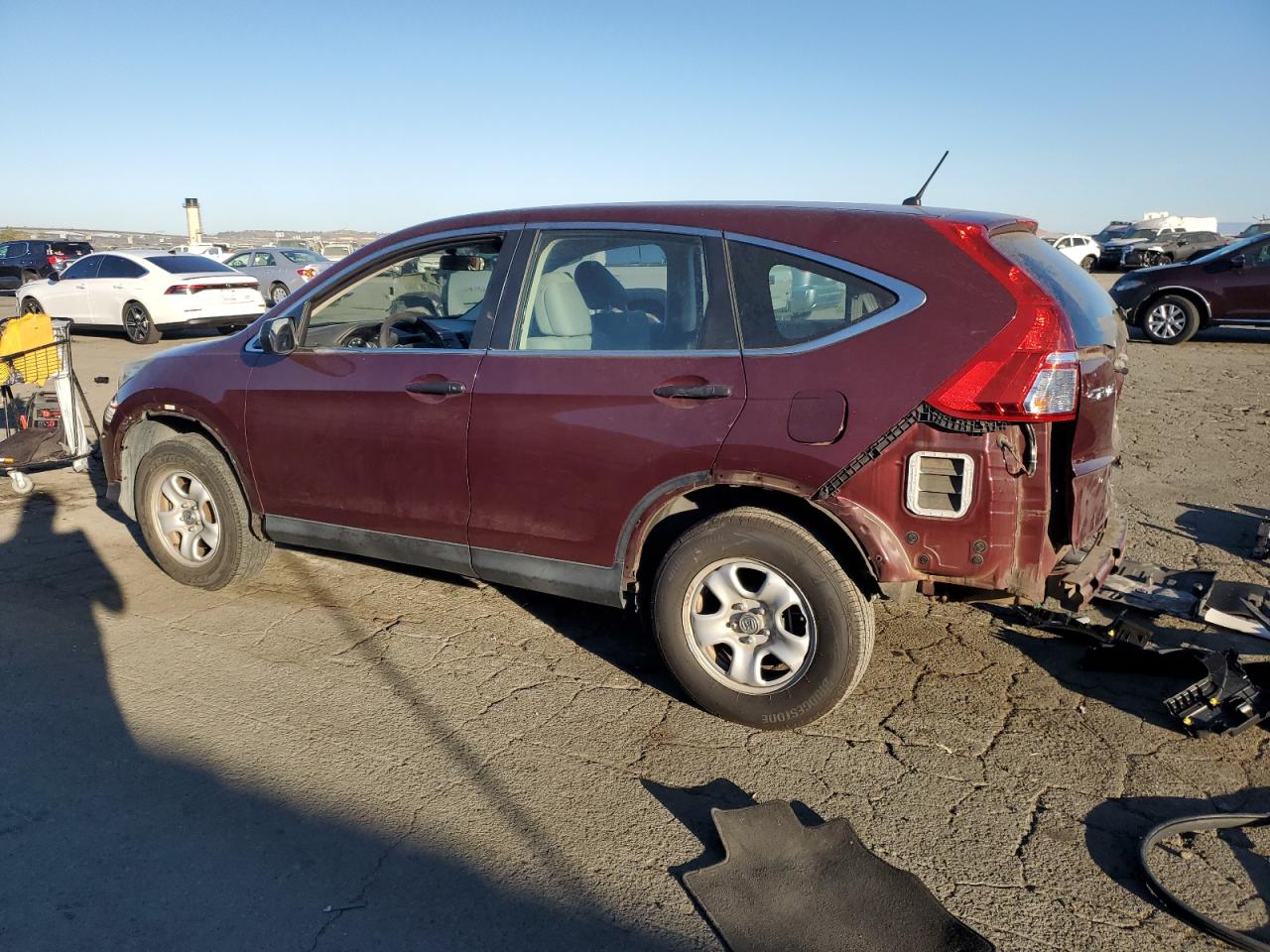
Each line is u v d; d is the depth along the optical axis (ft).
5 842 9.41
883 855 9.36
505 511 12.67
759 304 11.16
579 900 8.69
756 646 11.41
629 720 11.91
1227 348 47.16
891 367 10.26
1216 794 10.39
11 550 18.20
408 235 13.87
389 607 15.46
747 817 9.60
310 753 11.09
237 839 9.50
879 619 14.87
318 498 14.40
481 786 10.45
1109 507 12.87
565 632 14.56
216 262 56.80
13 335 21.43
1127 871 9.15
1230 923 8.46
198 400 15.24
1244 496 21.63
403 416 13.23
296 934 8.25
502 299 12.80
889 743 11.37
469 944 8.15
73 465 22.39
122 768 10.73
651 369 11.52
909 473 10.21
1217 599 14.19
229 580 15.78
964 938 8.03
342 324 15.23
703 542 11.31
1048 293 10.10
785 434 10.64
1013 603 15.28
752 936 8.14
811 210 11.41
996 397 9.82
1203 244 112.78
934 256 10.46
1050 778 10.66
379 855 9.29
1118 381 11.72
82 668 13.16
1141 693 12.60
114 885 8.83
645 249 11.98
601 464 11.75
